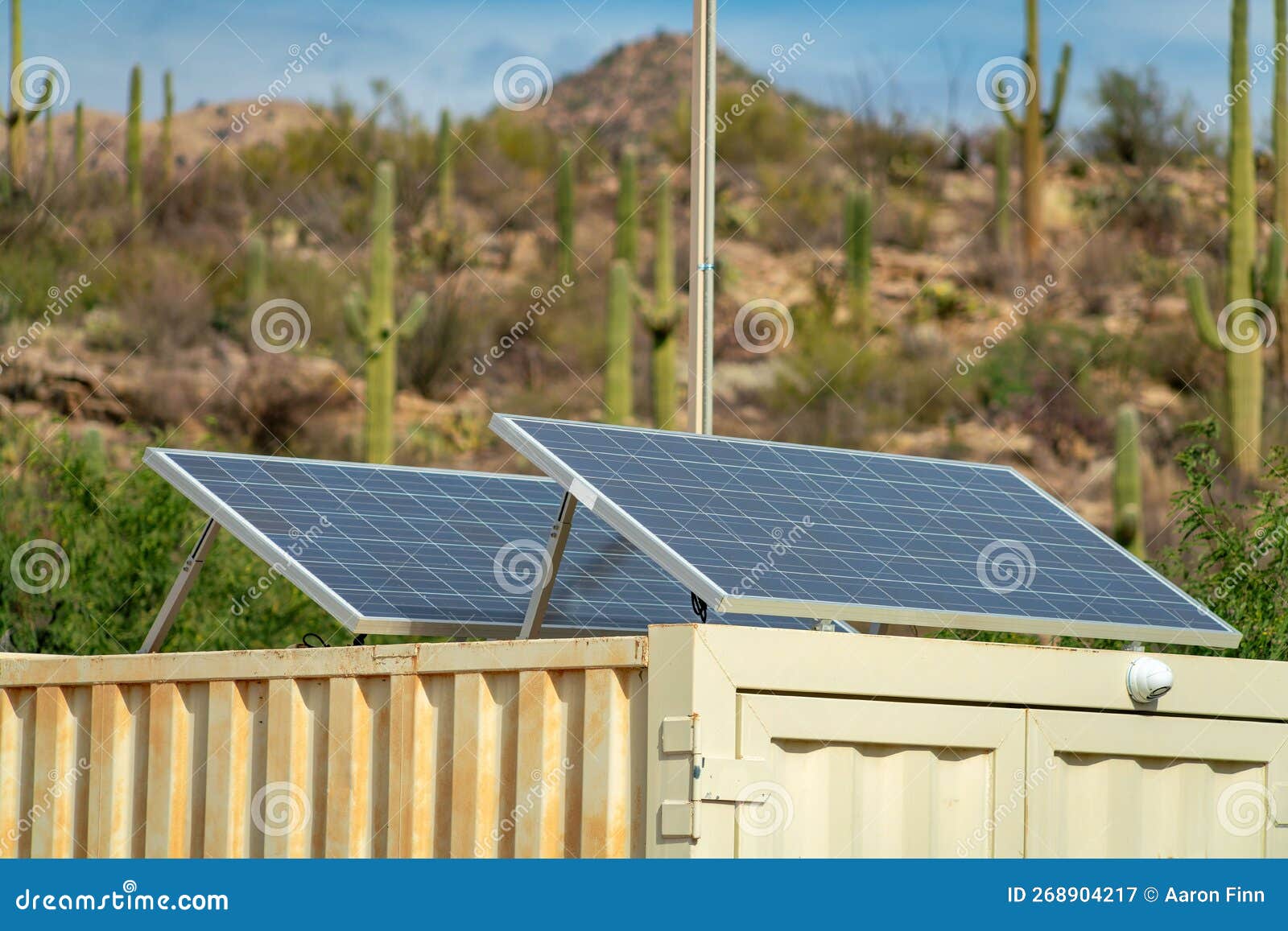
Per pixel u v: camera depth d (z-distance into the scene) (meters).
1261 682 18.14
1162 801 17.53
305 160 105.75
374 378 60.16
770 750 15.32
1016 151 107.38
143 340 85.62
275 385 85.25
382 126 110.50
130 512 40.94
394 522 21.39
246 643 39.75
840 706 15.70
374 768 17.25
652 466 18.27
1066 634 17.33
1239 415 63.41
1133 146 106.00
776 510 18.06
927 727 16.14
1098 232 97.31
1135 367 87.81
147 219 96.62
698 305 25.67
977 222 101.25
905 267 97.00
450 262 98.31
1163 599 18.92
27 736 20.69
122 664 19.58
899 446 83.19
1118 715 17.25
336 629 40.69
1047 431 83.88
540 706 16.03
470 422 85.88
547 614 20.11
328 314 90.31
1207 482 29.98
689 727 14.94
